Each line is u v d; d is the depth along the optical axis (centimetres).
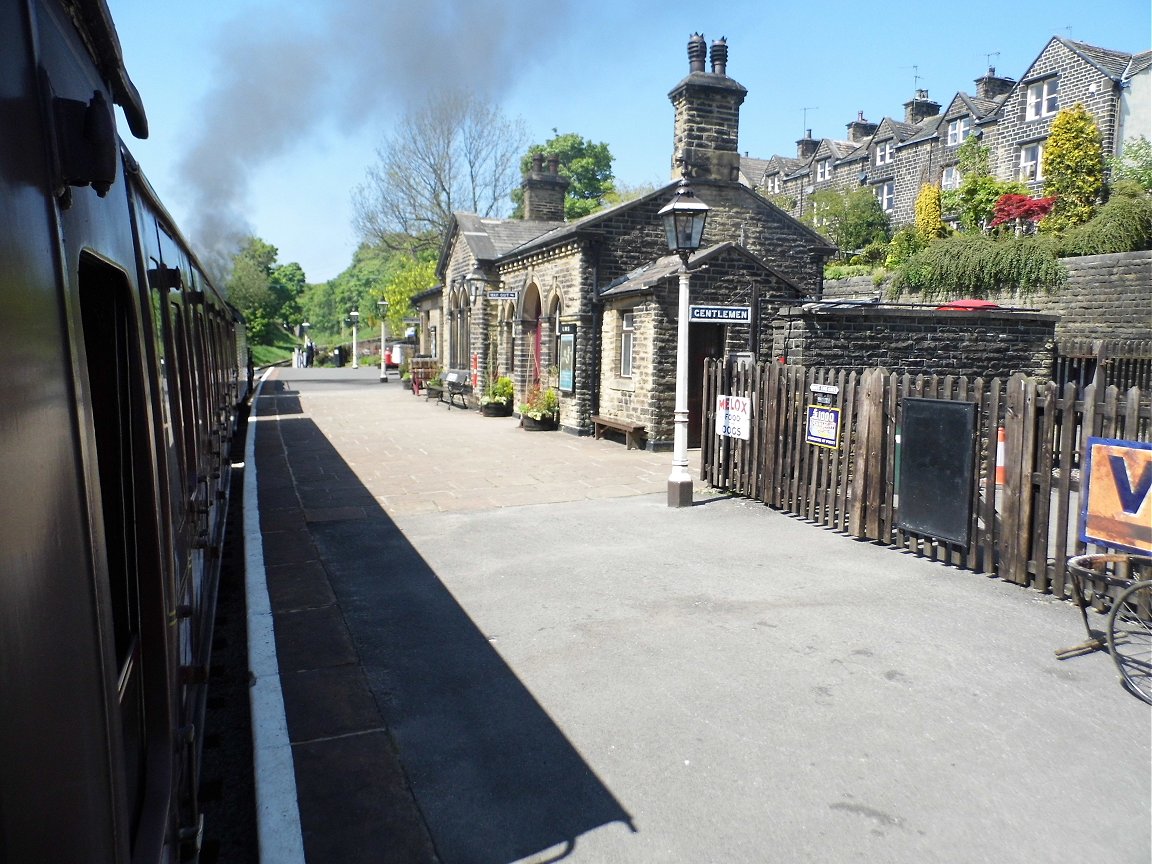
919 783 385
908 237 3119
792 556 752
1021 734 427
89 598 154
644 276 1538
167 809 227
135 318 248
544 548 789
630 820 361
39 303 142
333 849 342
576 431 1666
